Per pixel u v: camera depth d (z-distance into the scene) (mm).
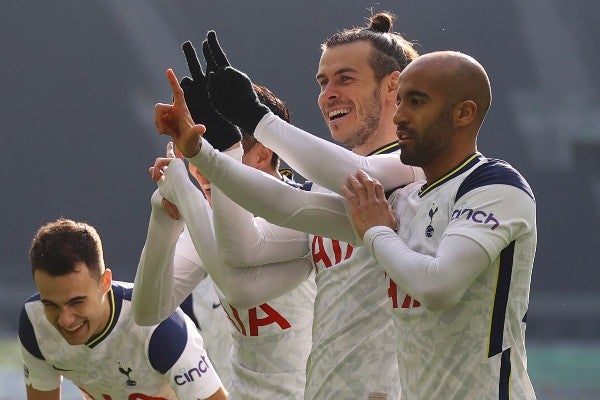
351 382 5148
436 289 4227
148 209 38719
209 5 39156
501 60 38406
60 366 6398
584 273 36094
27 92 39000
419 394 4566
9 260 38219
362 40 5535
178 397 6312
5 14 38906
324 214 4953
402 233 4723
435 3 38688
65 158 38938
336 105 5551
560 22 38625
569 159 37094
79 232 5957
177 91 4742
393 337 5117
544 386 21094
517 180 4426
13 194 38656
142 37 38906
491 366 4367
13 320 31750
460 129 4555
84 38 38969
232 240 5305
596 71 38000
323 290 5375
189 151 4773
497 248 4281
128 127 38844
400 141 4609
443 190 4559
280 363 6270
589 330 31422
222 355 7398
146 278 5668
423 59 4562
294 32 39156
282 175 6797
